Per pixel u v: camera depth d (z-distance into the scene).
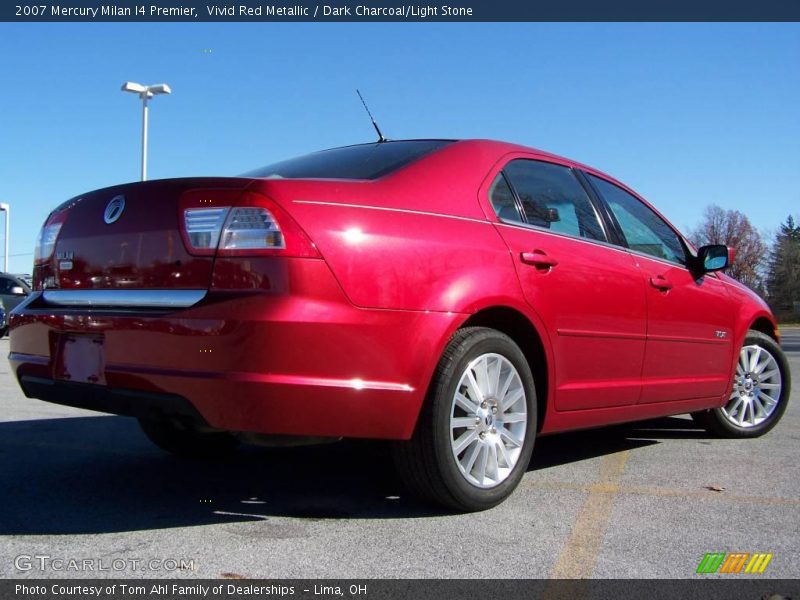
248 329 2.78
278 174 3.75
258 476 4.00
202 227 2.95
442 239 3.26
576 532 3.14
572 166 4.35
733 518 3.38
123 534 3.01
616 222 4.42
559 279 3.72
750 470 4.33
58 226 3.52
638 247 4.51
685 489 3.87
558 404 3.75
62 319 3.27
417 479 3.23
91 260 3.28
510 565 2.76
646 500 3.65
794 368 11.48
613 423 4.21
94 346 3.19
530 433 3.56
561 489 3.83
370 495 3.63
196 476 3.98
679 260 4.86
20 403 6.34
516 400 3.49
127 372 2.99
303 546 2.90
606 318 3.99
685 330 4.62
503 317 3.55
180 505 3.43
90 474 3.98
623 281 4.13
